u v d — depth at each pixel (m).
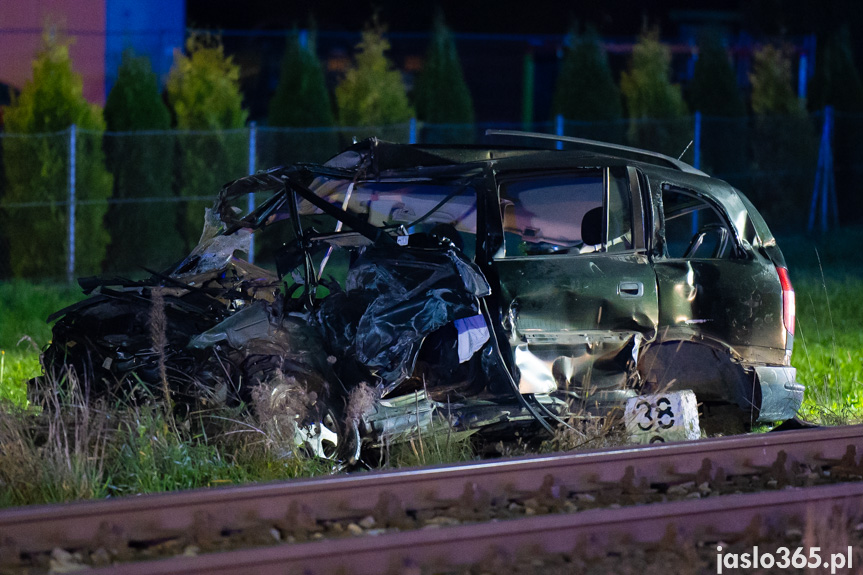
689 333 21.84
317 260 26.11
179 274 24.34
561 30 100.88
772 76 73.88
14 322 41.69
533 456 17.92
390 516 15.19
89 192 55.00
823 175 73.56
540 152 22.28
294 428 19.39
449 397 20.48
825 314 45.00
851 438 20.05
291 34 62.03
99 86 70.44
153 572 11.97
